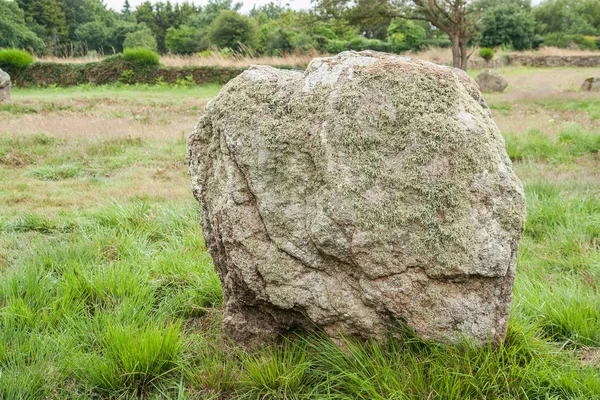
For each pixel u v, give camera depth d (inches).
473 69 1189.7
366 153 97.6
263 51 1386.6
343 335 102.3
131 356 103.7
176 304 135.6
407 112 97.8
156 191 263.0
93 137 405.4
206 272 150.9
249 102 106.9
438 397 91.7
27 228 208.1
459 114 97.7
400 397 89.7
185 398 99.5
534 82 961.5
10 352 108.2
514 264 96.7
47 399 99.2
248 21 1408.7
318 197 98.9
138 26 2208.4
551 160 317.4
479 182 94.7
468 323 96.6
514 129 415.5
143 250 174.6
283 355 108.1
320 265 100.3
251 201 104.9
